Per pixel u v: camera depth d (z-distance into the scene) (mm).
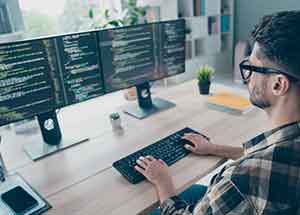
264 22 638
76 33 1199
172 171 1045
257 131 1278
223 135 1265
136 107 1588
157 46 1498
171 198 889
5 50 1038
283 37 579
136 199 917
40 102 1180
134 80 1471
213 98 1596
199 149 1132
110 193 951
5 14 2289
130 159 1093
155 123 1414
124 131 1355
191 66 4020
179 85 1957
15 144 1301
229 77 4281
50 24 3322
